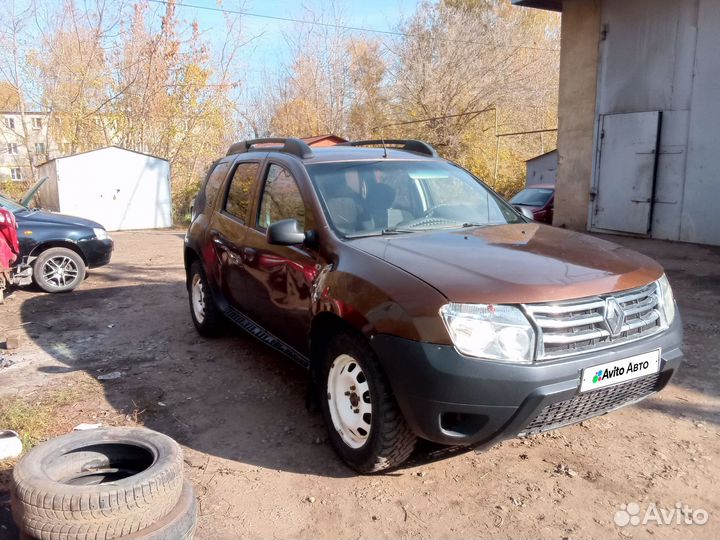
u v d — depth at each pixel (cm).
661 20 1067
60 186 1966
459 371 282
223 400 454
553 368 287
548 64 3184
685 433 382
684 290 745
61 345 596
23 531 246
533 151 3038
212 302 571
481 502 315
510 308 288
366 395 334
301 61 3186
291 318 409
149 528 248
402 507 313
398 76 2931
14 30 2489
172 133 2742
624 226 1171
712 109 1003
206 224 573
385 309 308
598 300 305
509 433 293
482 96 2800
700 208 1041
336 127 3175
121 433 292
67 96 2656
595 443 372
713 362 499
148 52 2655
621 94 1152
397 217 412
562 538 285
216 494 330
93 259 883
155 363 537
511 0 1313
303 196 415
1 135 2711
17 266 805
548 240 378
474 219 436
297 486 336
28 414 415
